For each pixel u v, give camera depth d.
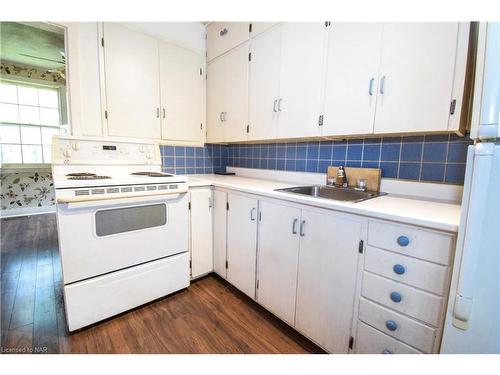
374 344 1.06
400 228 0.95
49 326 1.45
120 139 1.98
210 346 1.35
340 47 1.39
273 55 1.78
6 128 4.03
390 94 1.21
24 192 4.12
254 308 1.71
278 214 1.46
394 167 1.50
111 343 1.34
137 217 1.58
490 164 0.66
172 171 2.44
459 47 1.01
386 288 1.00
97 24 1.82
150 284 1.67
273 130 1.83
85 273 1.40
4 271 2.13
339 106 1.42
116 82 1.93
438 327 0.87
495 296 0.69
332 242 1.19
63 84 4.33
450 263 0.83
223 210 1.93
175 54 2.25
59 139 1.73
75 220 1.34
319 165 1.90
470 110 1.11
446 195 1.29
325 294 1.24
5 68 3.93
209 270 2.08
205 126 2.56
